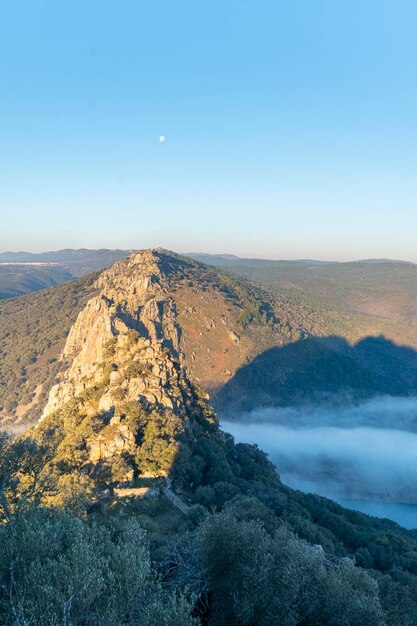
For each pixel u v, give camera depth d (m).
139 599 21.14
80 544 21.17
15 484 35.00
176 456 60.06
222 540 27.27
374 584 26.88
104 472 56.84
